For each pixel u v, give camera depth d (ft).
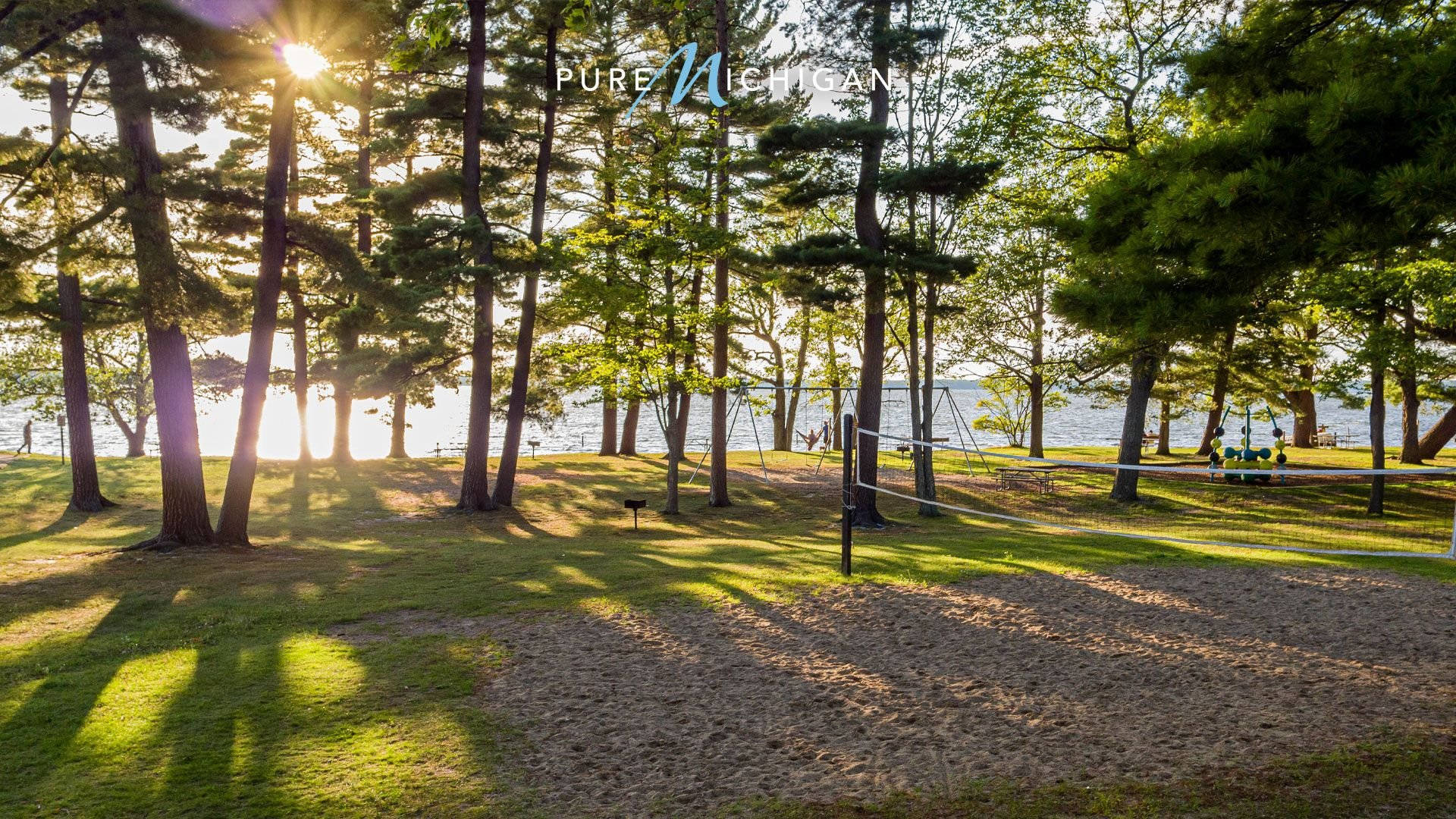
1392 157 16.44
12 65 42.11
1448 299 53.93
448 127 76.23
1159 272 21.21
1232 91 23.53
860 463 69.51
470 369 101.55
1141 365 74.90
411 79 81.25
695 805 19.01
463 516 73.97
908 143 73.36
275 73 46.65
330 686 26.73
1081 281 23.56
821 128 61.21
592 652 30.17
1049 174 79.36
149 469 93.35
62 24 42.80
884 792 19.42
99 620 35.06
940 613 34.50
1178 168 19.08
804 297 67.87
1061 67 76.89
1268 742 21.16
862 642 31.07
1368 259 18.98
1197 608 34.81
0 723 23.72
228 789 19.77
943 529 68.28
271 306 52.13
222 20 43.11
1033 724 23.11
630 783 20.16
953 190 62.85
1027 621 33.14
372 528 67.15
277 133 50.16
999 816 18.06
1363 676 26.18
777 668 28.25
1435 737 21.15
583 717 24.20
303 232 51.42
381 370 79.05
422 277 66.69
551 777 20.48
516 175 85.35
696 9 79.82
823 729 23.22
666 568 45.55
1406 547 51.01
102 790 19.74
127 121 46.50
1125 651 29.30
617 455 120.98
